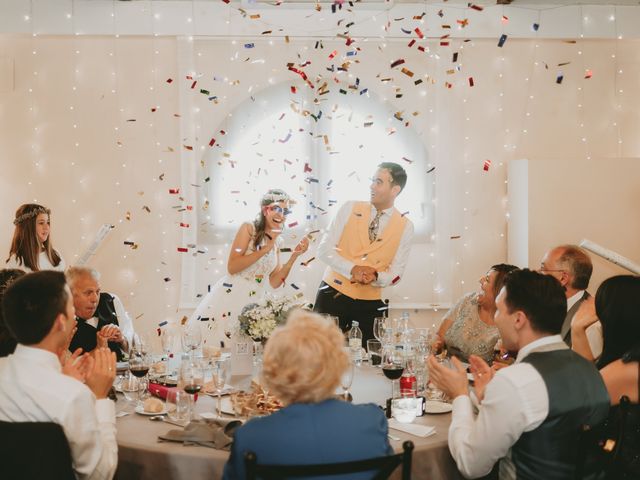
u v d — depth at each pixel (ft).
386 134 18.45
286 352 5.83
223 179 18.26
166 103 18.07
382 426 6.03
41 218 15.25
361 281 14.93
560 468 6.81
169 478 7.18
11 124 17.85
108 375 7.43
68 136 17.98
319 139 18.42
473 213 18.61
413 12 18.06
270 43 18.08
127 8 17.72
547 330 7.14
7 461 6.22
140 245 18.20
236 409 8.32
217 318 15.05
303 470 5.48
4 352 8.00
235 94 18.13
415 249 18.61
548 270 10.50
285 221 16.76
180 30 17.79
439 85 18.37
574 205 17.08
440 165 18.49
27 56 17.80
